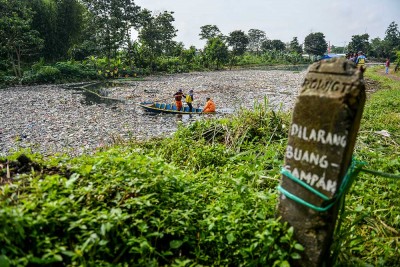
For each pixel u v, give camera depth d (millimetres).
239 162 6332
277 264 2975
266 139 7637
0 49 31109
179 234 3305
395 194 4734
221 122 8531
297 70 60406
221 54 59938
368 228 4105
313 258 3018
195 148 6949
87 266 2727
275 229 3088
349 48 96562
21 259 2488
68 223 3006
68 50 45000
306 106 2959
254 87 31062
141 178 3893
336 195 2936
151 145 7648
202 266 3074
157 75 44812
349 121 2764
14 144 11570
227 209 3668
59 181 3525
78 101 21625
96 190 3510
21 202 3191
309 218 3023
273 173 5453
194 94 25750
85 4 47344
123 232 3041
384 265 3467
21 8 32750
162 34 53250
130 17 44906
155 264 2943
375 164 5836
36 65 34094
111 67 40625
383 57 91625
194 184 4371
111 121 15648
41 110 18047
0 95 23188
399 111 12062
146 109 18344
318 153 2932
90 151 10680
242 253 3086
